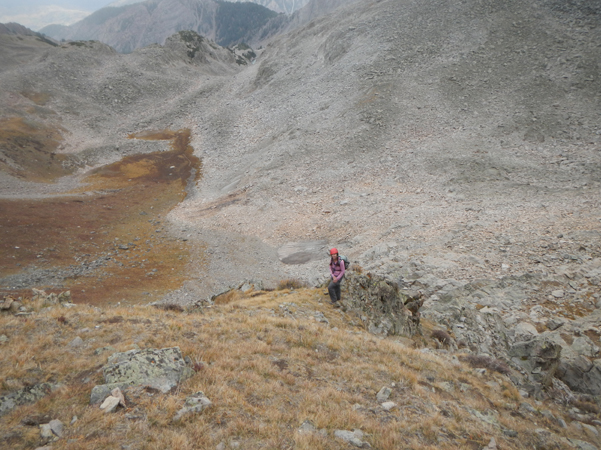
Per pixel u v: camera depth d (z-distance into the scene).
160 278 36.47
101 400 5.83
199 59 192.62
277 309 12.84
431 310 19.64
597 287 21.28
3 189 63.50
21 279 32.81
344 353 9.87
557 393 12.12
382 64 92.12
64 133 100.38
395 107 75.38
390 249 33.19
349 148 67.44
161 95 138.75
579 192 39.38
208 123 110.50
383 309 14.35
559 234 28.41
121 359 7.05
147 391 6.19
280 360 8.73
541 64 74.88
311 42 140.75
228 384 7.09
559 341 16.38
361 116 75.62
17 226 45.56
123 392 6.07
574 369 14.24
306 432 5.86
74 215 54.72
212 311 12.21
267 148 80.06
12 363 6.80
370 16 121.88
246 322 10.78
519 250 27.31
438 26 98.56
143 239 48.53
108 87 133.50
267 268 38.47
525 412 9.45
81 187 72.81
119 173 82.81
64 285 32.62
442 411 7.86
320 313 13.11
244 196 60.38
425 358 11.02
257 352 8.87
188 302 31.03
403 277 26.45
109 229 51.44
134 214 59.38
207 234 49.44
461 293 22.72
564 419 10.11
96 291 31.92
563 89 67.06
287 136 80.00
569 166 47.91
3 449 4.62
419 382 9.07
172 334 9.00
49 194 65.19
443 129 65.94
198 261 41.06
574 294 21.22
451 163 54.78
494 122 63.97
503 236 30.34
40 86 121.94
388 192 51.16
